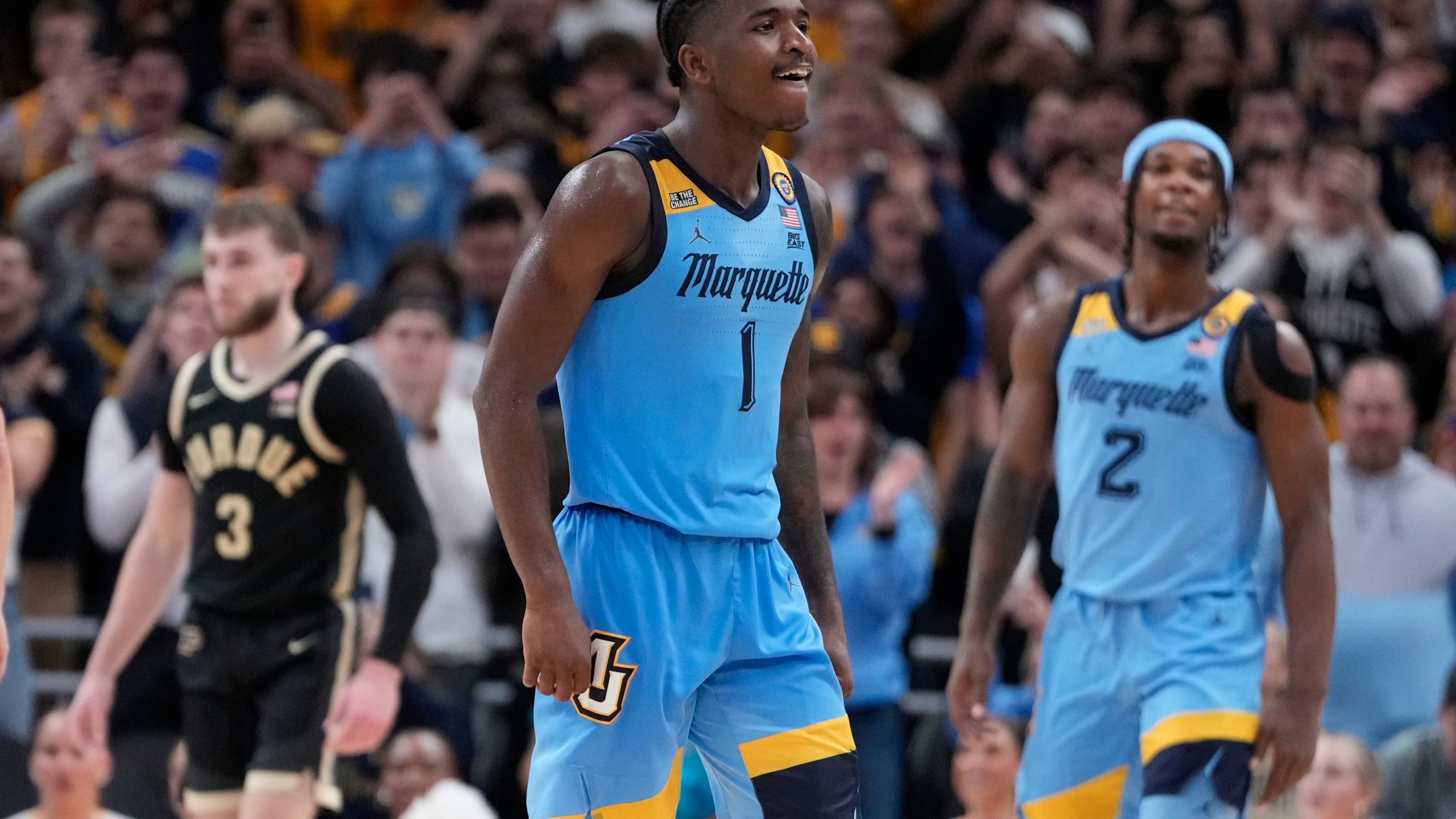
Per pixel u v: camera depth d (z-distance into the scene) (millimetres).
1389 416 14555
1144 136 10312
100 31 23828
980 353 19234
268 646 10906
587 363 7344
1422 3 27203
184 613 12086
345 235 19719
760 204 7449
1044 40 24422
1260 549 10922
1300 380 9758
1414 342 18359
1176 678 9750
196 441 11031
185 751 11273
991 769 12828
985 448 17078
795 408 8133
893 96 22859
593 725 7328
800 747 7457
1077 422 10266
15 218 19281
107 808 13805
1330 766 12805
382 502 10977
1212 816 9547
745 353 7398
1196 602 9883
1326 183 18188
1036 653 14461
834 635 8047
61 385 16359
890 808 13898
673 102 22078
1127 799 10141
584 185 7039
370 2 25906
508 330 7051
